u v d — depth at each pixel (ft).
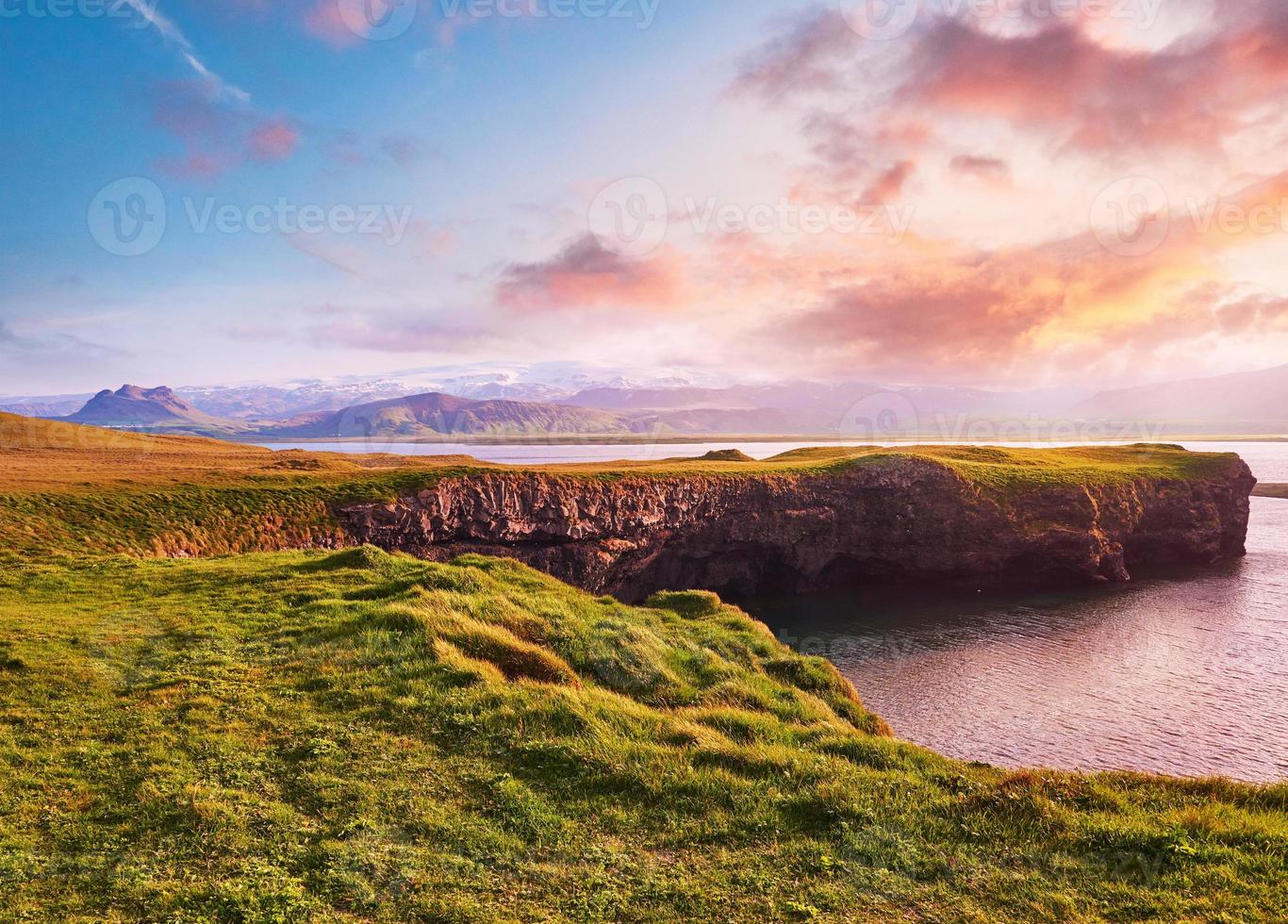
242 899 27.07
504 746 42.47
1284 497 578.25
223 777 37.11
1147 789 41.01
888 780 40.78
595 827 34.45
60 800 34.04
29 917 25.59
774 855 32.01
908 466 325.21
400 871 29.37
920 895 28.94
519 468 265.95
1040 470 356.59
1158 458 419.54
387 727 44.45
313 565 89.92
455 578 80.69
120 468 227.40
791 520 305.73
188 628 62.54
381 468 271.90
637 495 273.95
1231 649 205.98
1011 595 299.58
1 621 61.87
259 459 305.53
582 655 65.21
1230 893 28.43
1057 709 156.25
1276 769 125.29
